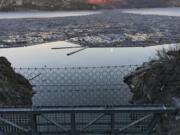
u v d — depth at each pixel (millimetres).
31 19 127500
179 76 11367
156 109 6867
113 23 96938
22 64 29047
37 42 49719
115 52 35562
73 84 17688
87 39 53000
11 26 91312
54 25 94312
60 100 14836
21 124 7605
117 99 14797
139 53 33969
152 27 75438
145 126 7633
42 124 7707
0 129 7582
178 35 52844
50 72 21609
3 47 42781
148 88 13195
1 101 11375
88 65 27438
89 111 6961
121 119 8008
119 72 20141
